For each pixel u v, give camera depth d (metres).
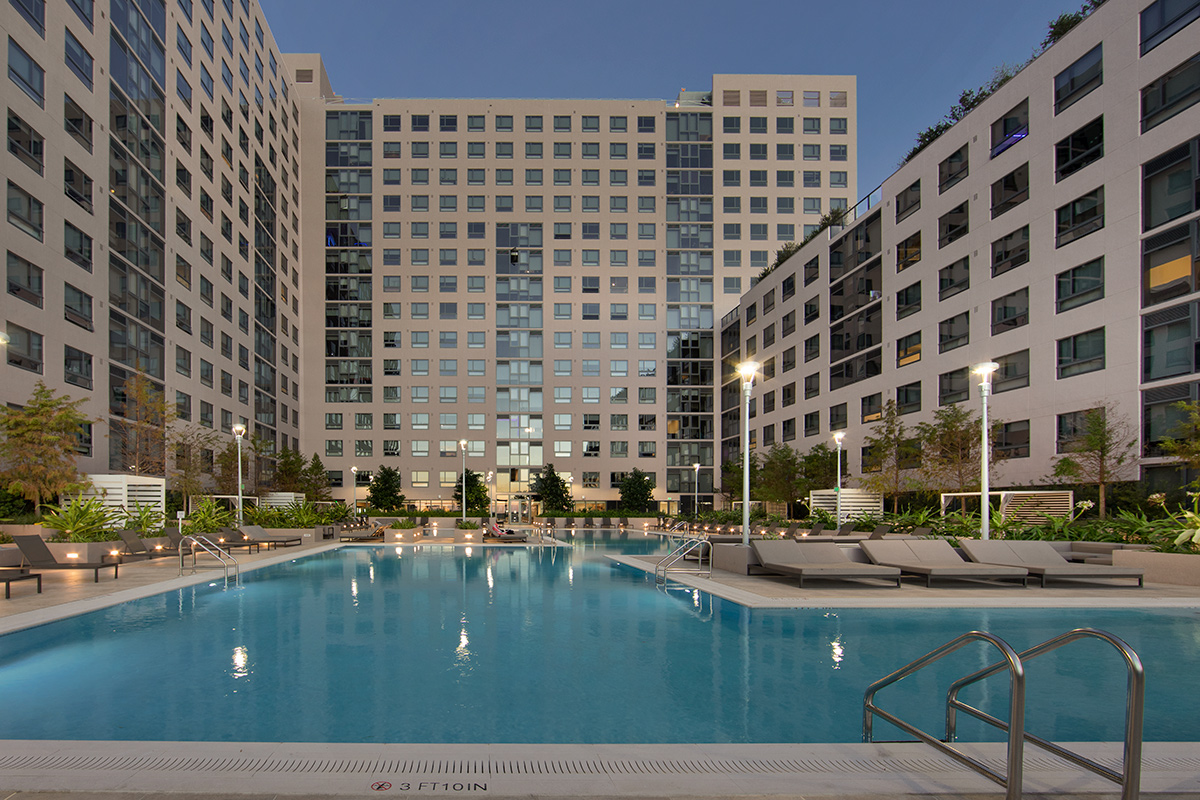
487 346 56.91
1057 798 3.62
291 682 6.31
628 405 57.41
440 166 57.78
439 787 3.68
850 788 3.75
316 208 56.91
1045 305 24.91
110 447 27.19
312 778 3.78
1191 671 6.79
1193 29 19.89
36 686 6.19
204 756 4.12
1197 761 4.18
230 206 40.34
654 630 8.77
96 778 3.74
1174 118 20.34
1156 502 18.94
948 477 27.56
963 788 3.76
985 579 13.45
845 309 39.56
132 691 6.02
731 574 14.82
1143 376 21.03
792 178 58.44
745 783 3.80
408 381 56.44
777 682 6.35
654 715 5.39
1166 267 20.52
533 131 58.38
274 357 48.94
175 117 33.44
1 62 21.34
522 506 55.62
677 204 58.53
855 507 33.53
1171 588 12.76
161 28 32.34
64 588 12.45
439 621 9.47
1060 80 24.55
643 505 50.41
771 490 39.03
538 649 7.68
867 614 9.99
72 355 24.83
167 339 32.09
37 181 22.95
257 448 40.34
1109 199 22.41
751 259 58.16
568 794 3.61
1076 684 6.32
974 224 28.78
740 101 58.91
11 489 19.34
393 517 38.06
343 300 56.59
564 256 58.00
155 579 13.95
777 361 47.72
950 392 30.09
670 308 58.31
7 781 3.69
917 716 5.39
